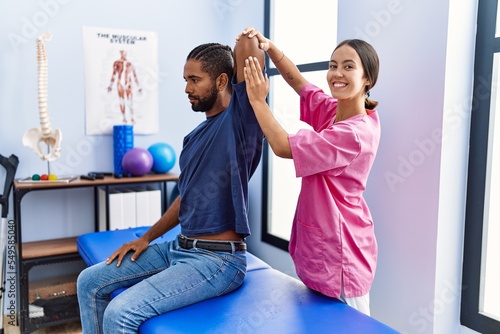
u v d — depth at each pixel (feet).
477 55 6.58
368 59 4.83
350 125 4.68
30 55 9.15
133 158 9.32
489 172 6.67
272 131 4.54
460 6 6.40
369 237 5.26
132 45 10.15
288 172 10.71
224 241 5.18
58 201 9.70
